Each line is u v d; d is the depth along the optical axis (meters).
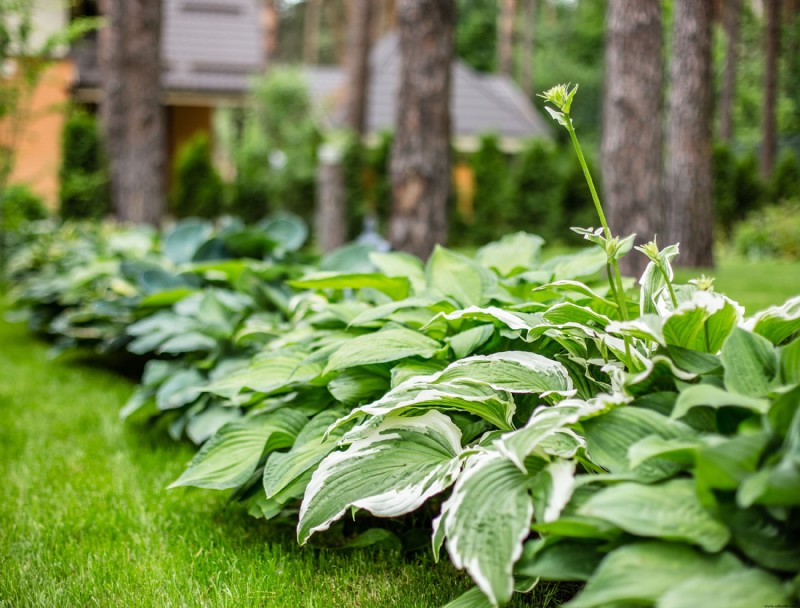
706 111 8.84
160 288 4.59
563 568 1.51
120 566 2.39
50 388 5.16
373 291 3.28
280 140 18.83
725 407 1.58
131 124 9.91
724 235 14.83
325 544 2.56
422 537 2.47
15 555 2.48
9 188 10.25
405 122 7.38
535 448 1.75
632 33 6.07
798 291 6.52
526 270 3.12
